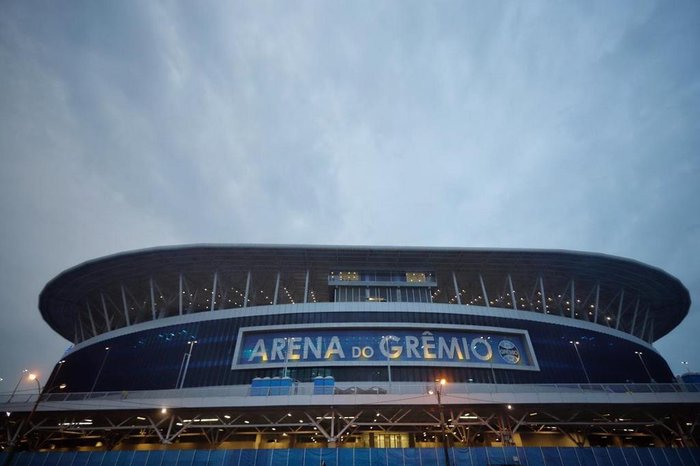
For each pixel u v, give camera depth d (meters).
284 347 63.56
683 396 40.09
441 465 35.03
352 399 39.56
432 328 66.00
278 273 74.94
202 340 66.25
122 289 78.50
